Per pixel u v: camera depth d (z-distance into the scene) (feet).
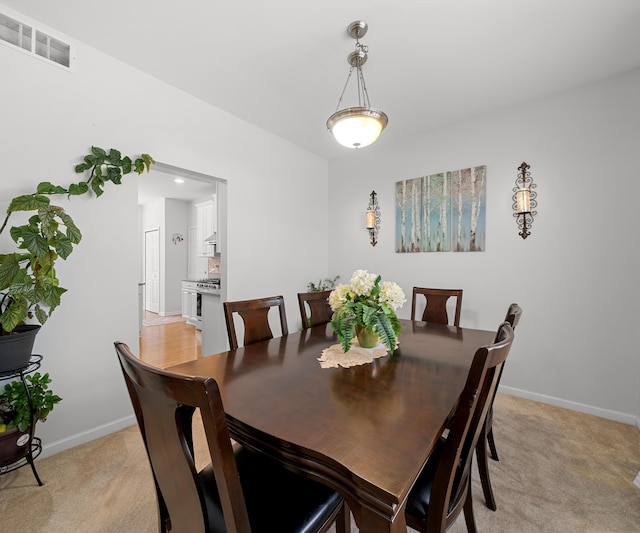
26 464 5.60
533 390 8.76
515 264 9.09
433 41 6.46
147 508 4.78
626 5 5.49
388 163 11.91
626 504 4.85
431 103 9.00
